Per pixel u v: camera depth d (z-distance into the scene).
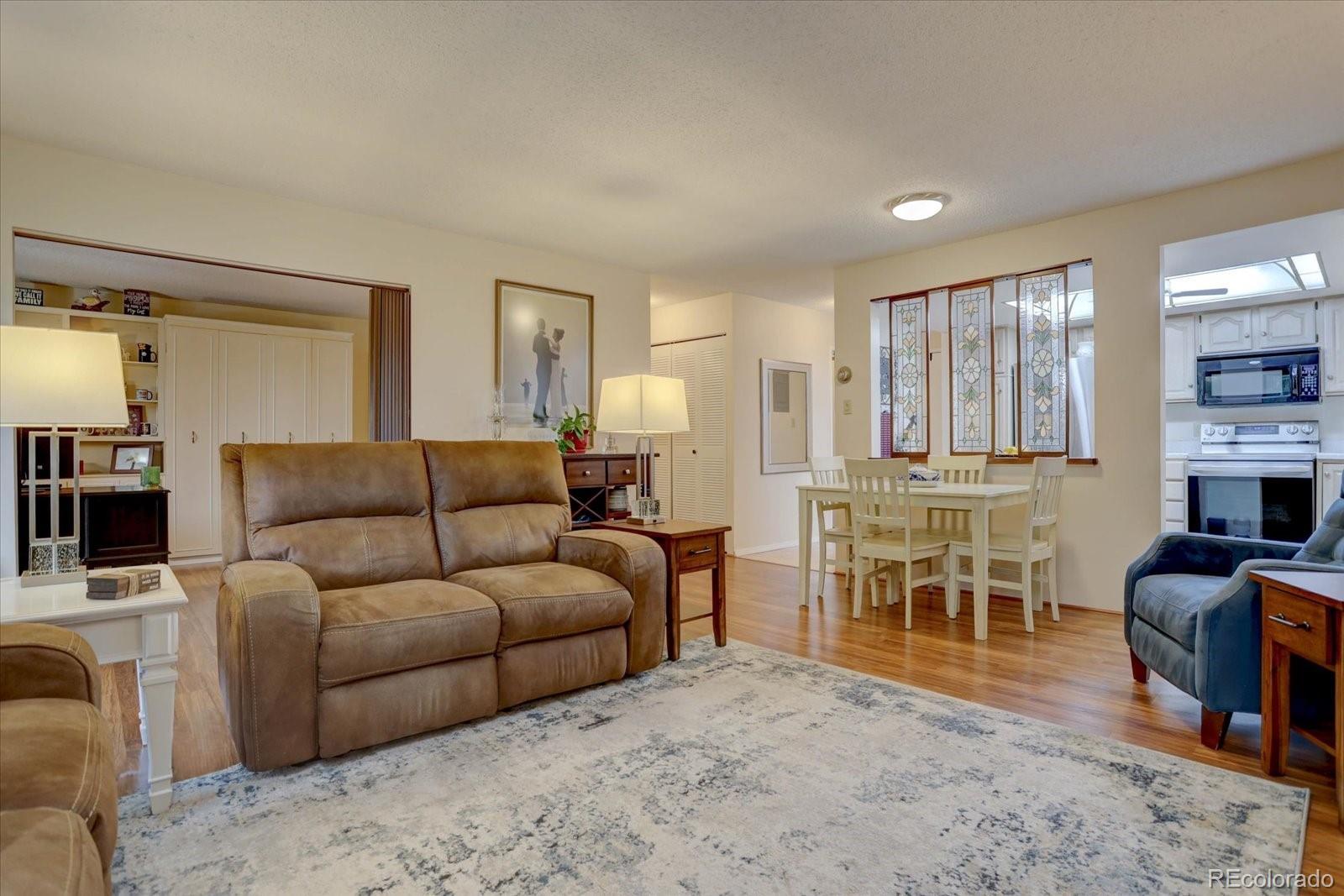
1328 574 2.02
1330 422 4.80
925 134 3.08
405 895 1.47
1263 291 4.71
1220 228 3.65
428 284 4.41
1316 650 1.80
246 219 3.74
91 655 1.54
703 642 3.44
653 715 2.46
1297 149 3.25
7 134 3.08
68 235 3.24
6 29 2.28
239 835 1.70
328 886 1.50
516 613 2.44
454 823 1.75
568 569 2.82
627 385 3.43
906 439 5.08
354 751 2.17
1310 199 3.37
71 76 2.59
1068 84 2.65
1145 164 3.41
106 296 5.87
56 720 1.28
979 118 2.93
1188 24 2.27
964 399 4.75
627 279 5.45
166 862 1.58
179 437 6.02
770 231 4.48
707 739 2.25
